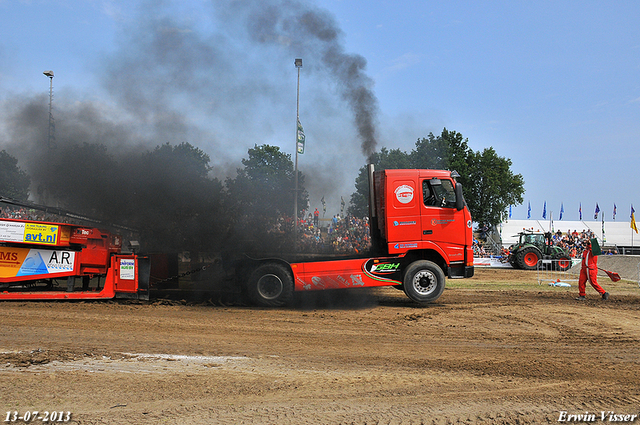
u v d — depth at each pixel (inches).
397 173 409.1
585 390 194.1
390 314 373.4
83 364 218.5
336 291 495.8
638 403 178.7
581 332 313.7
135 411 161.3
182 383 193.0
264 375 207.8
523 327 328.8
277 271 397.7
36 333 280.4
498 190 1466.5
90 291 398.9
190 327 308.5
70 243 394.0
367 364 230.8
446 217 407.2
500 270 946.1
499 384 201.2
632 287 591.8
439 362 237.0
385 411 166.1
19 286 396.5
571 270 850.1
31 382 189.3
